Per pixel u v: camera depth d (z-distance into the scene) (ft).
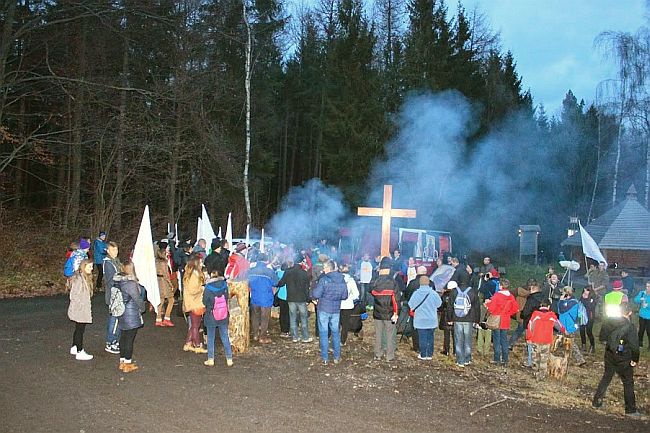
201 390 27.48
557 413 28.40
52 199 101.35
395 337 36.50
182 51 86.58
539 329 35.58
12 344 34.04
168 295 42.86
